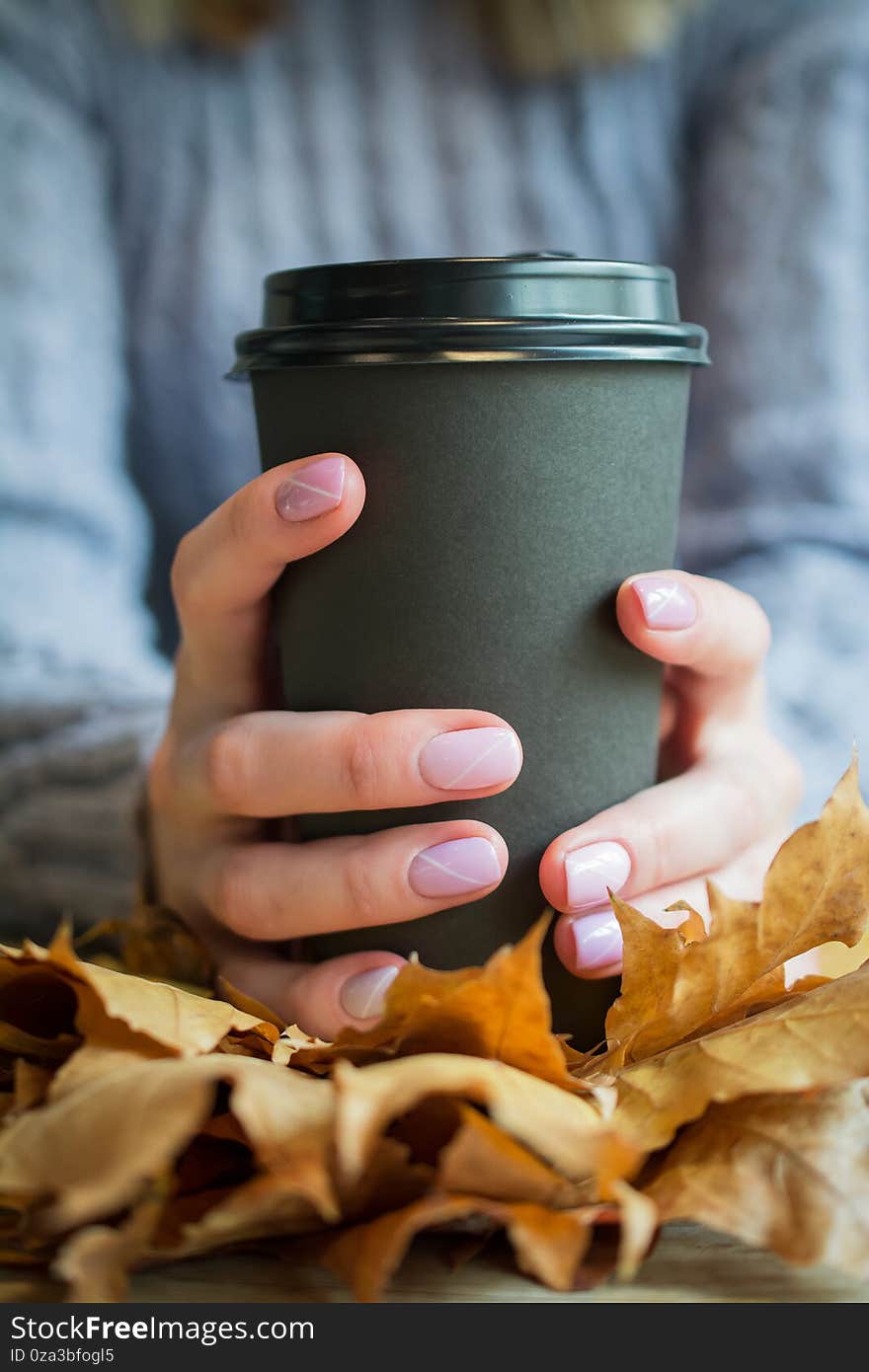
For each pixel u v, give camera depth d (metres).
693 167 0.83
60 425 0.71
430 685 0.32
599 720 0.33
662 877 0.35
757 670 0.39
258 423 0.34
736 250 0.76
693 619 0.34
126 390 0.81
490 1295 0.26
